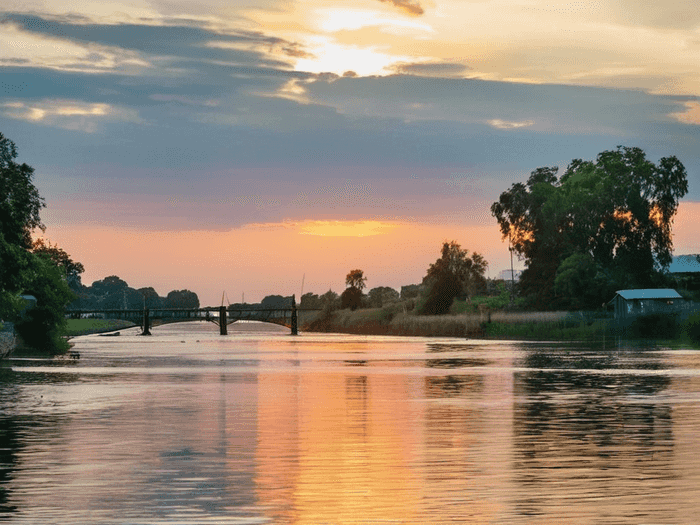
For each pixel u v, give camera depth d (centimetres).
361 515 2108
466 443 3175
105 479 2523
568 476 2553
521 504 2212
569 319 16062
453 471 2644
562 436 3341
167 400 4772
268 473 2620
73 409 4309
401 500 2261
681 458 2842
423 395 5044
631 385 5662
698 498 2266
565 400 4706
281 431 3509
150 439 3288
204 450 3034
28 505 2202
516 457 2877
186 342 17650
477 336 18125
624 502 2227
